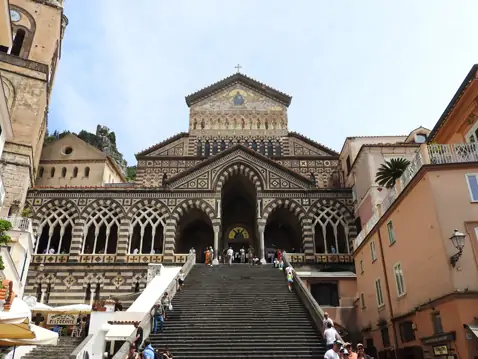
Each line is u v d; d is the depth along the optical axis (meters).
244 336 19.66
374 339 27.39
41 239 41.09
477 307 16.86
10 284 16.77
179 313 22.69
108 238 39.28
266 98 52.06
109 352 23.67
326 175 47.12
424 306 19.56
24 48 43.44
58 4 47.72
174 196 40.81
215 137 49.69
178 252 44.72
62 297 36.12
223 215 47.69
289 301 24.75
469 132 25.12
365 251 29.73
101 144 88.44
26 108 39.62
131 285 36.88
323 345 18.62
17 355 20.92
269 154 49.09
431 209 19.36
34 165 42.62
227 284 28.33
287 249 46.09
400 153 37.91
